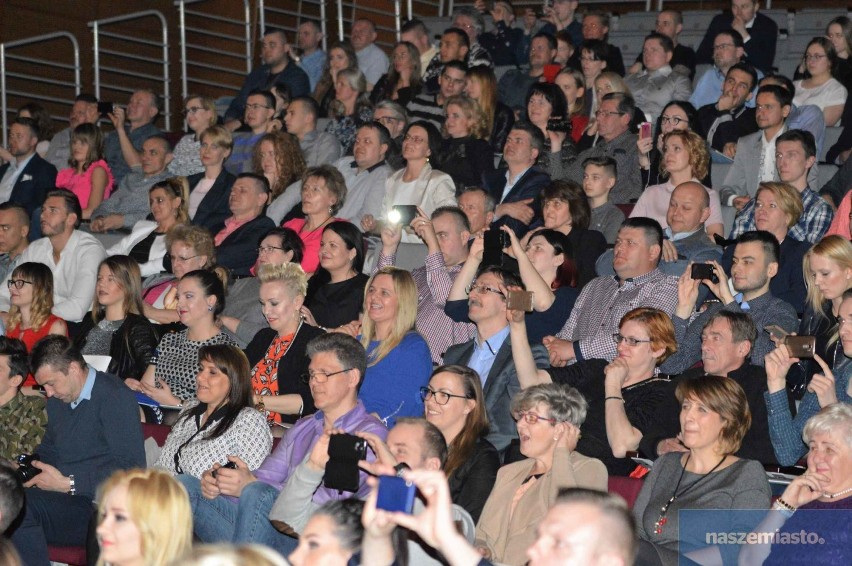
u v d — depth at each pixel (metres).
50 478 6.09
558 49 11.97
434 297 7.25
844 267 6.08
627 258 6.89
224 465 5.79
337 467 4.23
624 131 9.37
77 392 6.32
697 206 7.64
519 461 5.30
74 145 11.14
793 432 5.43
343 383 5.59
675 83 10.88
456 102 9.55
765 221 7.18
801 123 9.34
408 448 4.76
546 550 2.81
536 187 8.81
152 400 7.07
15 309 8.19
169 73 14.89
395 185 9.06
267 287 6.90
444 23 14.36
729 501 4.86
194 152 10.89
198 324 7.32
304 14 15.34
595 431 5.97
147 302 8.57
